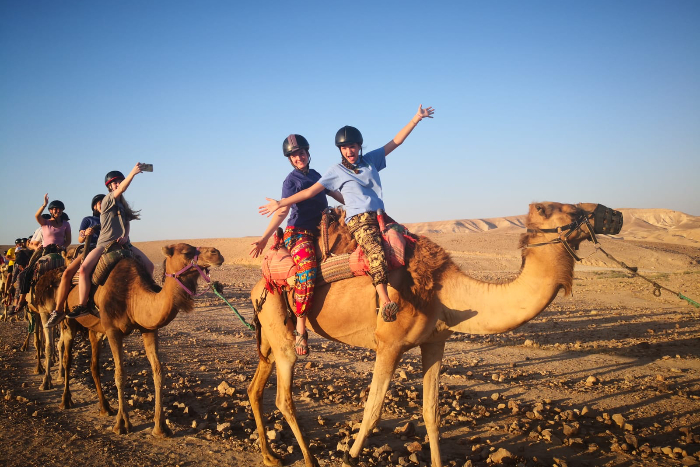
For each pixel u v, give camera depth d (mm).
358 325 5457
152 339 7059
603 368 10023
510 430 6730
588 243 44562
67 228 10695
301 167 5980
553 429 6730
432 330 5289
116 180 7719
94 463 5824
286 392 5695
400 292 5195
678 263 37750
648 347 11531
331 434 6691
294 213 5883
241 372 10281
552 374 9703
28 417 7445
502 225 146500
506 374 9766
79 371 10391
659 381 8922
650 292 22734
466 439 6387
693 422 6930
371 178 5562
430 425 5309
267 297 5887
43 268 9617
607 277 29000
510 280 5320
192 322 17109
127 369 10586
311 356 11711
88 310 7309
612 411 7480
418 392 8383
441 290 5262
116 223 7625
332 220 5699
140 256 7871
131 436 6719
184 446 6363
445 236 60219
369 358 11500
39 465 5746
